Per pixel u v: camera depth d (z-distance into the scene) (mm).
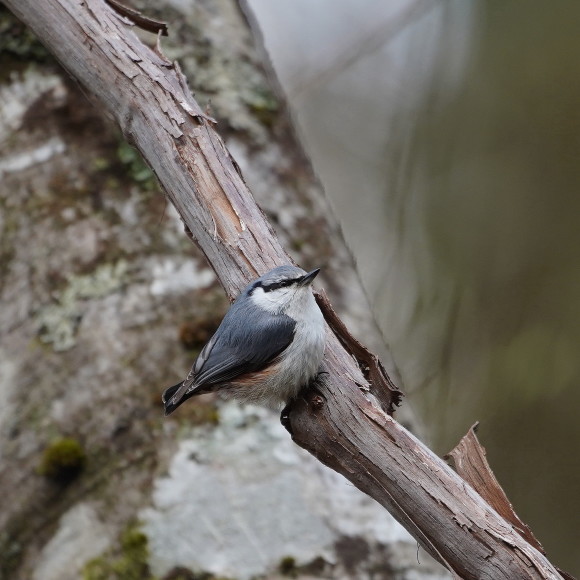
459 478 5352
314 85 15219
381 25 15414
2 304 7758
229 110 9242
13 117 8812
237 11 10586
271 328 6074
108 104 7004
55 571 6426
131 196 8336
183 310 7605
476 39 16672
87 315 7590
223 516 6543
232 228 6547
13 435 7070
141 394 7164
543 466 15203
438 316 16047
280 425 7059
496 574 5117
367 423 5648
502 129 16547
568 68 16109
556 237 16047
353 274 8641
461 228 16375
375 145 16969
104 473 6809
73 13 7098
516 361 15492
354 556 6434
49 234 8070
